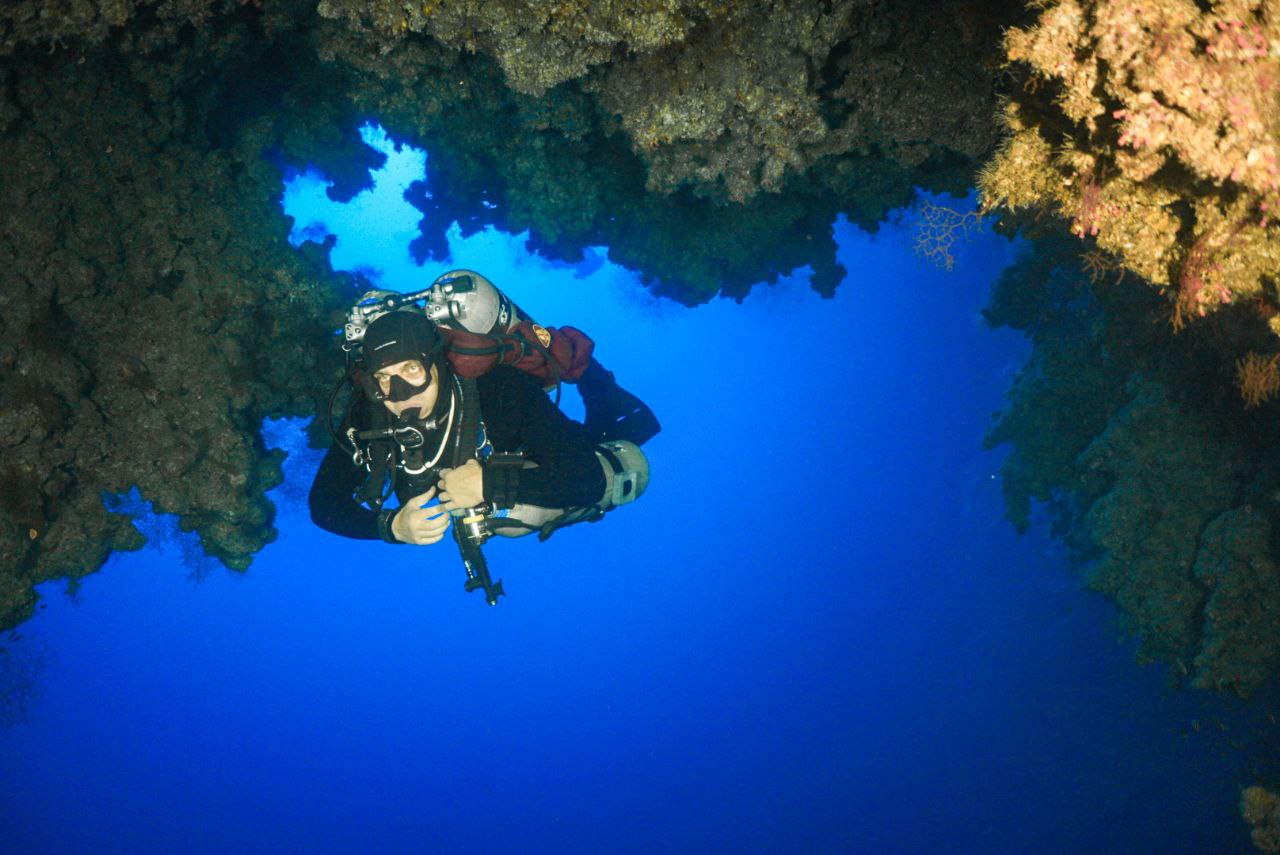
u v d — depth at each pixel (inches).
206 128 397.1
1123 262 195.9
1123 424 444.1
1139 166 155.3
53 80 327.9
